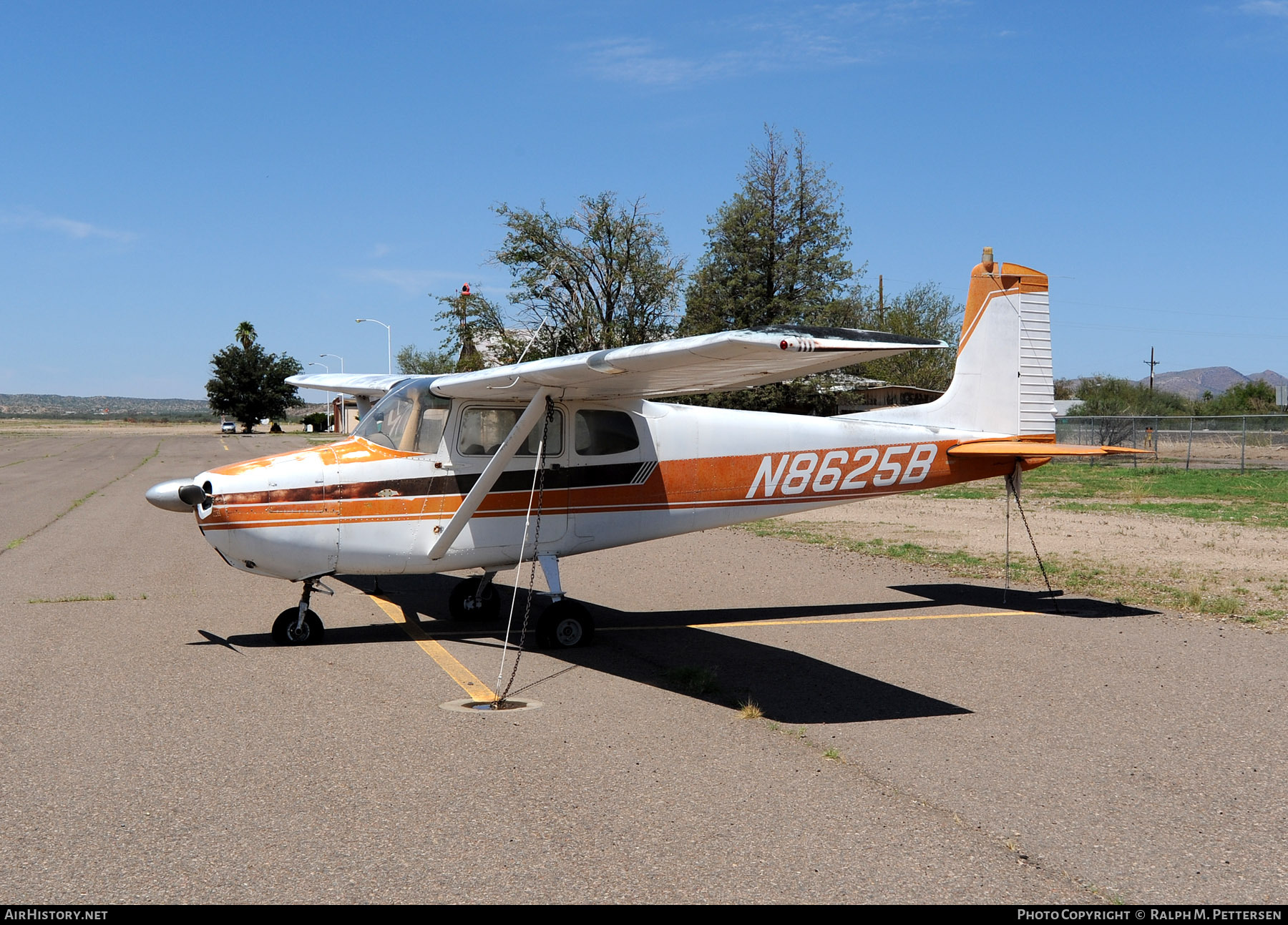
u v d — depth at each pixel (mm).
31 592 9586
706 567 11555
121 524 15852
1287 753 4844
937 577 10844
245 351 88188
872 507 18375
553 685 6207
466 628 8172
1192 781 4434
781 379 7262
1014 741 5016
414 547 7508
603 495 8055
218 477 7059
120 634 7648
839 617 8664
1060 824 3912
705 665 6801
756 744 4945
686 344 5422
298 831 3771
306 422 89188
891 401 46781
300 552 7199
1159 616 8578
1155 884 3387
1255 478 24484
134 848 3596
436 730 5137
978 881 3383
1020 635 7789
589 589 10180
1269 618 8398
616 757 4719
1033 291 9445
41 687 5988
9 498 20734
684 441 8336
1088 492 21172
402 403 7633
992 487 22344
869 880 3383
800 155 35844
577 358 6258
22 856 3527
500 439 7785
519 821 3885
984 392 9305
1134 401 59969
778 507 8656
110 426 122625
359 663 6758
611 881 3357
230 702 5676
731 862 3520
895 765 4629
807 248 36312
